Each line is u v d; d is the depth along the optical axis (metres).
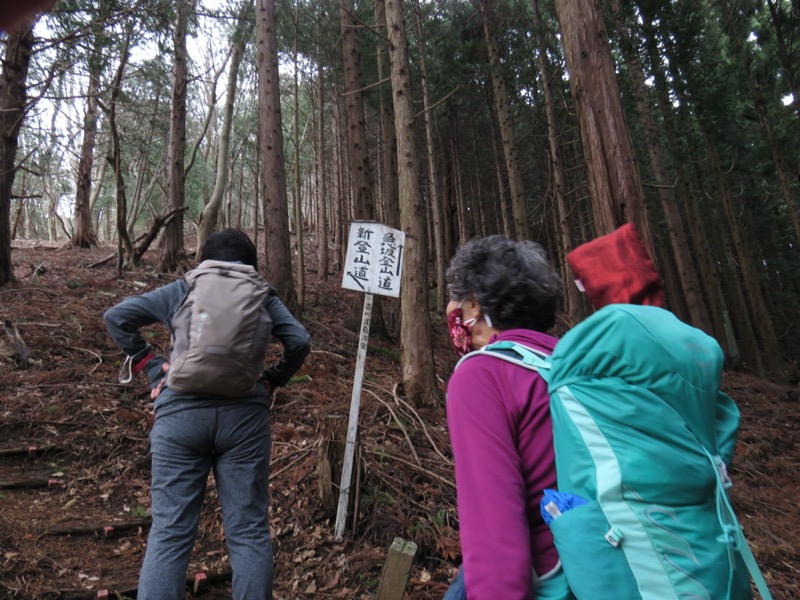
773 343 16.55
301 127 24.58
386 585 2.26
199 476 2.13
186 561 2.00
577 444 0.97
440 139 19.91
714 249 24.08
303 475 3.98
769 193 20.34
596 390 0.99
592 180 3.68
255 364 2.13
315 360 7.30
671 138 15.91
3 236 7.81
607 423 0.96
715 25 15.59
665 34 13.05
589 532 0.91
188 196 26.52
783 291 24.58
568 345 1.05
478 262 1.33
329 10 12.95
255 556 2.05
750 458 7.28
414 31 13.94
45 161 12.38
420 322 6.25
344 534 3.46
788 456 7.68
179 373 2.05
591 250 1.40
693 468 0.92
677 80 14.28
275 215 9.02
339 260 17.45
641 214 3.53
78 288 8.66
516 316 1.29
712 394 1.00
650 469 0.91
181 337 2.10
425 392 6.14
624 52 12.84
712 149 17.00
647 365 0.97
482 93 18.34
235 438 2.14
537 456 1.07
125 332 2.19
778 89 15.74
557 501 0.98
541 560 1.04
